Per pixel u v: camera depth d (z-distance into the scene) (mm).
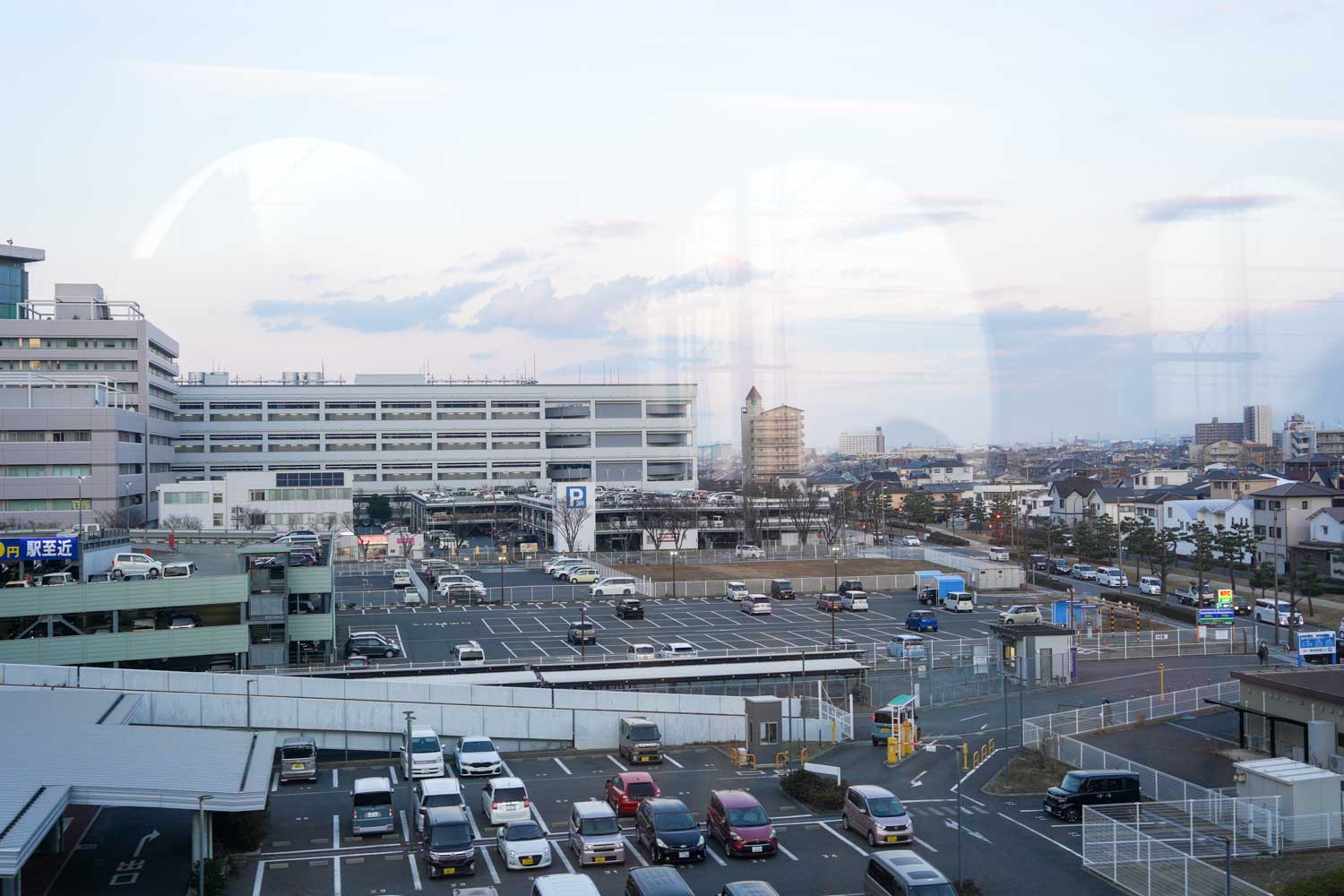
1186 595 91750
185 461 177125
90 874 31172
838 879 30672
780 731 44844
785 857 32719
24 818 26859
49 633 52906
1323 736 40156
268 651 56875
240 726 45688
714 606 91688
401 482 185375
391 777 43406
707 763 45062
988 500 164125
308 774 42406
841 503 154500
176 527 113250
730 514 143375
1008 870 31422
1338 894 28062
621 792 37250
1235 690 54062
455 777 42719
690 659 59531
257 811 33031
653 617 84688
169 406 160000
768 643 71750
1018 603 93250
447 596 91500
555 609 88812
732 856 32688
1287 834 32812
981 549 136000
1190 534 116562
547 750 48125
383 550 129000
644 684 53000
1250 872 30547
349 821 36969
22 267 157625
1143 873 29828
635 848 34031
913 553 122938
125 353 139500
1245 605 85812
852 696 55094
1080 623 78250
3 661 51188
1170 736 47594
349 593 95188
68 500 113375
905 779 41781
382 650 64125
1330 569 96875
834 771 41031
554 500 135875
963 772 42562
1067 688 59594
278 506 131000
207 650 55000
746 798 34469
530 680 52469
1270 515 104688
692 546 136250
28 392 115375
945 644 68562
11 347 137625
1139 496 132375
